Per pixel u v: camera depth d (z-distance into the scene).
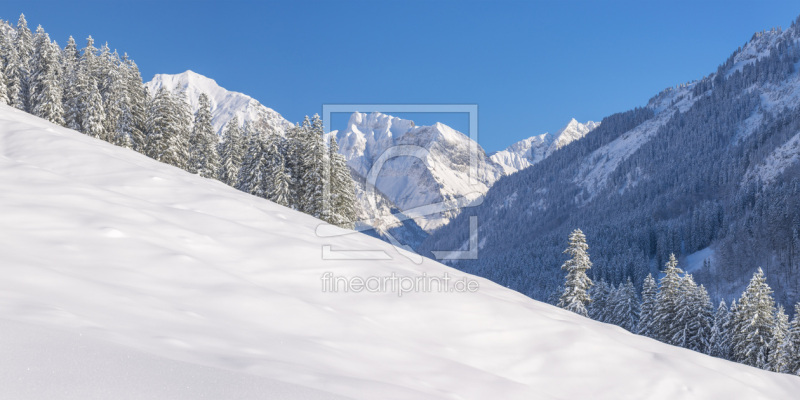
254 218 12.08
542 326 9.39
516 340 8.75
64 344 3.42
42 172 10.39
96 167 13.36
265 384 3.55
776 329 44.00
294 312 7.25
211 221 10.36
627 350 9.23
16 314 4.15
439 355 7.64
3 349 3.10
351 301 8.55
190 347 4.67
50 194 9.14
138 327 4.93
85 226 8.02
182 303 6.44
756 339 44.97
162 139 44.69
